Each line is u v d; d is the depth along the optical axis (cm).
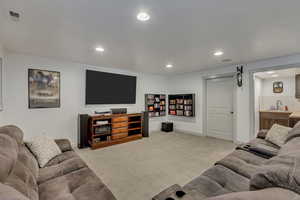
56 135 348
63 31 204
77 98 379
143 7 152
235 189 132
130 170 251
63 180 146
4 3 143
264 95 547
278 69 330
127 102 476
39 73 325
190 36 220
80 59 346
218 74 440
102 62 374
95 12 160
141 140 435
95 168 258
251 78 374
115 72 449
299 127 166
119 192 193
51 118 342
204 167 262
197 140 436
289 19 174
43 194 125
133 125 463
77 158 195
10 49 277
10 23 182
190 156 312
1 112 271
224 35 218
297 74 454
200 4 147
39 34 213
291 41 238
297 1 142
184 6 150
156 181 219
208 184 138
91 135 366
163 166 266
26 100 311
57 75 348
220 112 452
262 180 69
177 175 235
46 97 334
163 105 583
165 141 425
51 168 170
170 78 589
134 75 496
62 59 347
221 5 149
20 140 159
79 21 179
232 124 425
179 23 184
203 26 191
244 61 362
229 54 307
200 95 489
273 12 160
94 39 231
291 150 95
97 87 408
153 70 480
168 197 118
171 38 228
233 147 371
